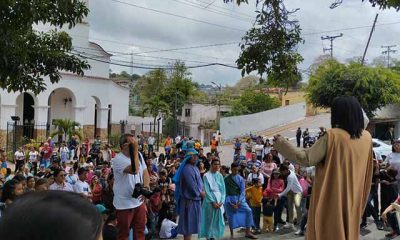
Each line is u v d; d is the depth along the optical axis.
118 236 6.01
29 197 0.97
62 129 30.58
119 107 41.84
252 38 5.33
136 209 6.13
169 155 22.30
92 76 37.12
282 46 5.27
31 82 8.32
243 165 13.25
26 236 0.90
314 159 2.97
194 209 9.12
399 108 32.81
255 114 46.50
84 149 25.59
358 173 3.06
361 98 28.41
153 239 10.32
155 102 48.72
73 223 0.93
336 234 2.94
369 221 11.53
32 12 6.97
